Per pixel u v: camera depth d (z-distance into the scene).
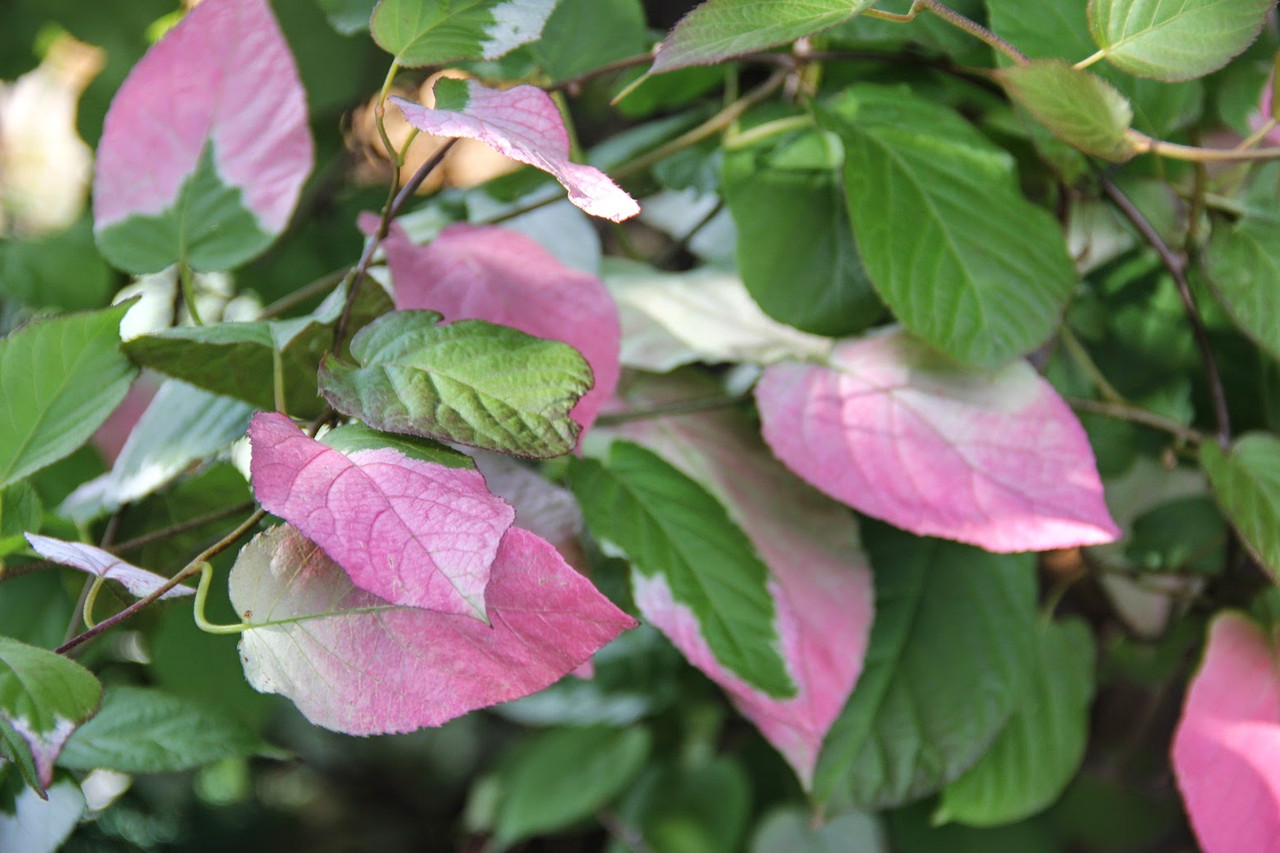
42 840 0.95
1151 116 0.99
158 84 0.97
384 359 0.90
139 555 1.03
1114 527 0.95
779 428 0.98
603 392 0.95
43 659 0.86
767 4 0.91
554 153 0.89
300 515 0.86
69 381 0.93
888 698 1.02
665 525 0.99
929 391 0.98
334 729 0.88
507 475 0.99
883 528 1.04
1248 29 0.92
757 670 0.97
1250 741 0.99
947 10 0.92
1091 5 0.93
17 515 0.94
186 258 0.97
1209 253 1.00
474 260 0.96
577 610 0.88
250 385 0.95
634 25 1.05
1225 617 1.01
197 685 1.05
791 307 1.01
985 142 1.00
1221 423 1.01
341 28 1.05
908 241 0.97
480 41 0.91
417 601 0.85
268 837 1.71
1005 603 1.03
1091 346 1.11
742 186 1.02
